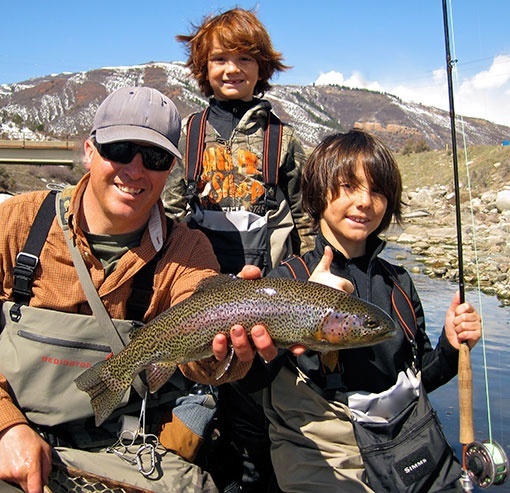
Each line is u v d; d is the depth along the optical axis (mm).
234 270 1421
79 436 1050
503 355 2557
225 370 951
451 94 1216
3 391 984
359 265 1180
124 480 988
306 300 952
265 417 1274
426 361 1195
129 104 1001
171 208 1532
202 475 1051
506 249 6031
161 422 1101
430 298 3814
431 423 1059
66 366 1004
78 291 1024
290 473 1093
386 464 1018
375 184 1136
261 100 1584
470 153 15281
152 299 1057
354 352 1085
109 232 1047
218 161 1515
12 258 1043
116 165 986
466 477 1043
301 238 1565
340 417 1074
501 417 1891
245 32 1514
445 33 1229
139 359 992
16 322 1021
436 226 8695
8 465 904
